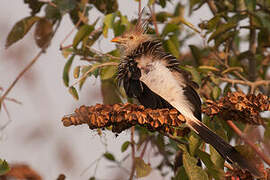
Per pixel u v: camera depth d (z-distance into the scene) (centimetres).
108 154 1214
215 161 1016
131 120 975
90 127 990
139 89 1045
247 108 1005
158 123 978
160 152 1307
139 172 1088
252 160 1000
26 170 1075
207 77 1243
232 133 1145
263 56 1488
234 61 1420
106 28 1221
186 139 1112
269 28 1283
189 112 1010
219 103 1031
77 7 1351
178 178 1077
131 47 1166
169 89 1024
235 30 1301
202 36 1276
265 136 1016
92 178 1152
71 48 1262
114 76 1170
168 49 1235
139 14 1223
